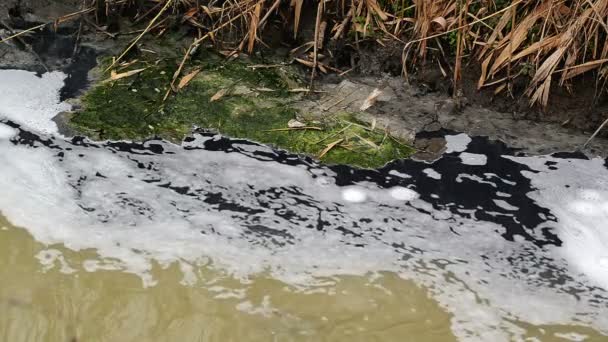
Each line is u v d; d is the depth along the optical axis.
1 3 3.92
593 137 3.20
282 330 2.39
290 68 3.64
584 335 2.38
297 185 2.97
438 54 3.58
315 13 3.90
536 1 3.47
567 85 3.40
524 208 2.89
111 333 2.39
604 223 2.84
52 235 2.69
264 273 2.58
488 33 3.52
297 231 2.76
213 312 2.44
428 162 3.10
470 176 3.03
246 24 3.79
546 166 3.09
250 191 2.93
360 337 2.37
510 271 2.62
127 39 3.82
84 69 3.59
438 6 3.51
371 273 2.60
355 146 3.16
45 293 2.49
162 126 3.21
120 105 3.33
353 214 2.85
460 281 2.58
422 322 2.43
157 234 2.71
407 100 3.45
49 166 3.00
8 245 2.65
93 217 2.77
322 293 2.52
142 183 2.94
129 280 2.54
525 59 3.45
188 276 2.56
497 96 3.45
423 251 2.70
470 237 2.76
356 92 3.48
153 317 2.43
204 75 3.55
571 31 3.26
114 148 3.09
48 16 3.94
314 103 3.41
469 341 2.37
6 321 2.41
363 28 3.66
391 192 2.95
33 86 3.44
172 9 3.98
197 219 2.78
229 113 3.30
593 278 2.60
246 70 3.60
